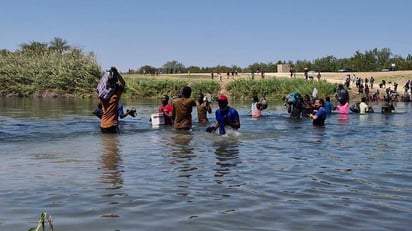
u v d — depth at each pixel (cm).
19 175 770
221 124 1368
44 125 1670
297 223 525
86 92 5175
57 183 712
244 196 643
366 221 535
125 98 5022
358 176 782
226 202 612
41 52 5975
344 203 611
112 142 1191
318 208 586
